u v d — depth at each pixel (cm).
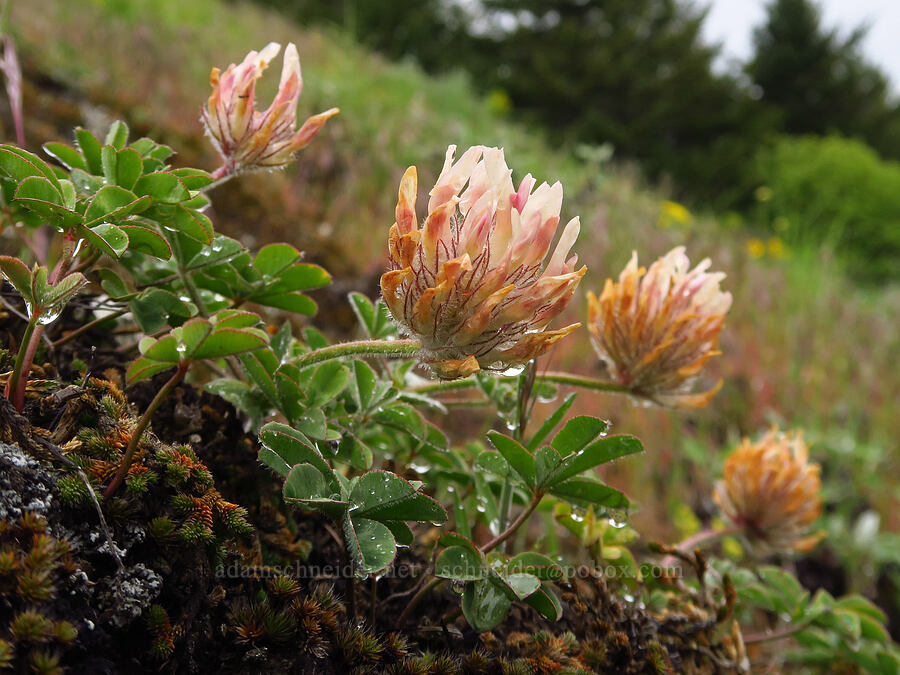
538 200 15
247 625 15
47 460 14
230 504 16
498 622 16
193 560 15
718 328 20
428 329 15
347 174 68
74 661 13
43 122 47
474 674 17
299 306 21
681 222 105
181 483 15
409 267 15
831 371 71
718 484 29
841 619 25
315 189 60
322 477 15
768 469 27
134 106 57
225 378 21
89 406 16
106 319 19
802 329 77
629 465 45
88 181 18
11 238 24
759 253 105
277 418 19
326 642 15
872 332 85
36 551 13
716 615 22
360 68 121
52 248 26
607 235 78
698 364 21
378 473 15
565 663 17
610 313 21
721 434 57
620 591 22
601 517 21
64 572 13
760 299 81
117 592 14
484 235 14
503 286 14
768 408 60
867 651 26
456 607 19
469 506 23
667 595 22
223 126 19
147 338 15
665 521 43
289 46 19
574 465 17
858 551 46
